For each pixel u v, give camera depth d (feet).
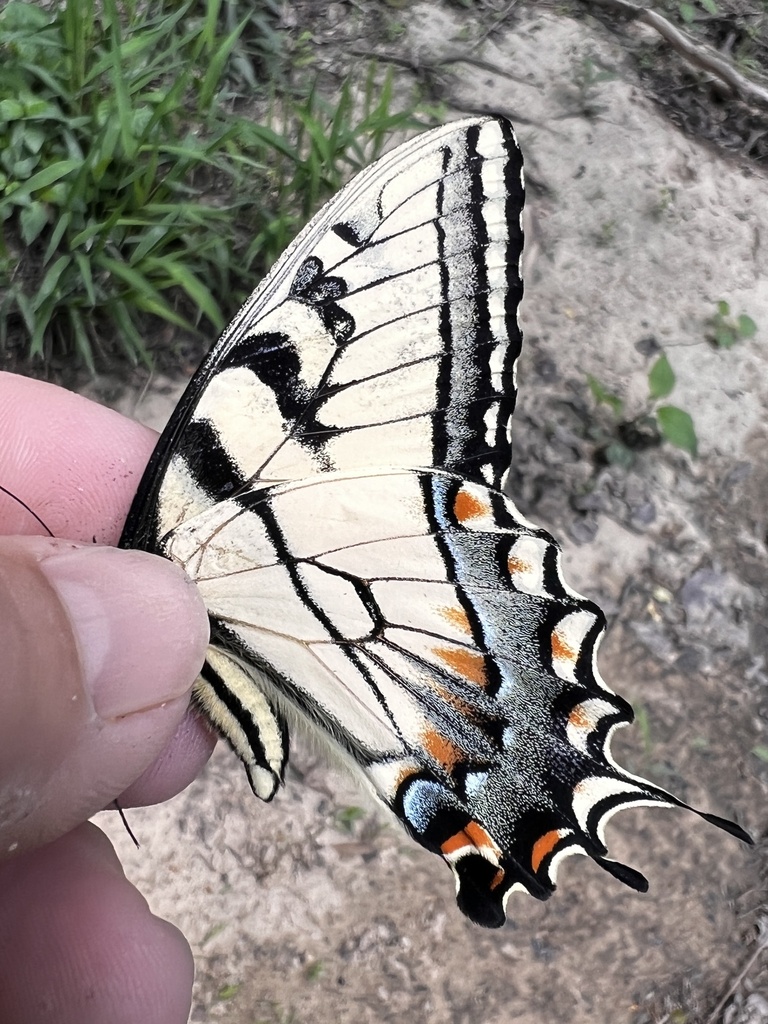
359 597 0.30
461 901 0.29
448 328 0.29
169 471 0.29
